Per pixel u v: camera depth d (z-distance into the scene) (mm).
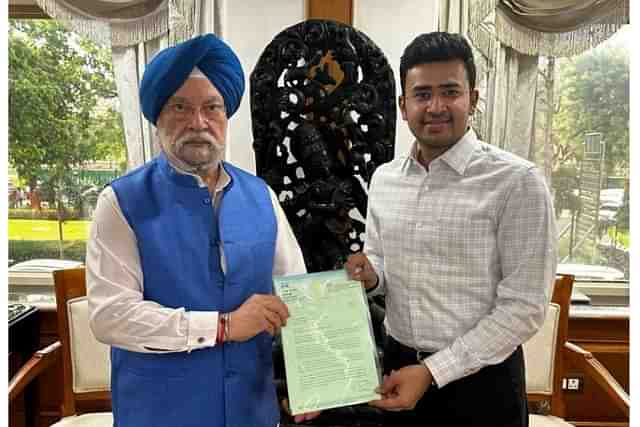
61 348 1806
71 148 2391
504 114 2057
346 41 1626
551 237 1054
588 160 2297
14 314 2012
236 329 1005
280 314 1056
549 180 2211
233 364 1063
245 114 2145
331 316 1109
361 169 1687
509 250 1074
